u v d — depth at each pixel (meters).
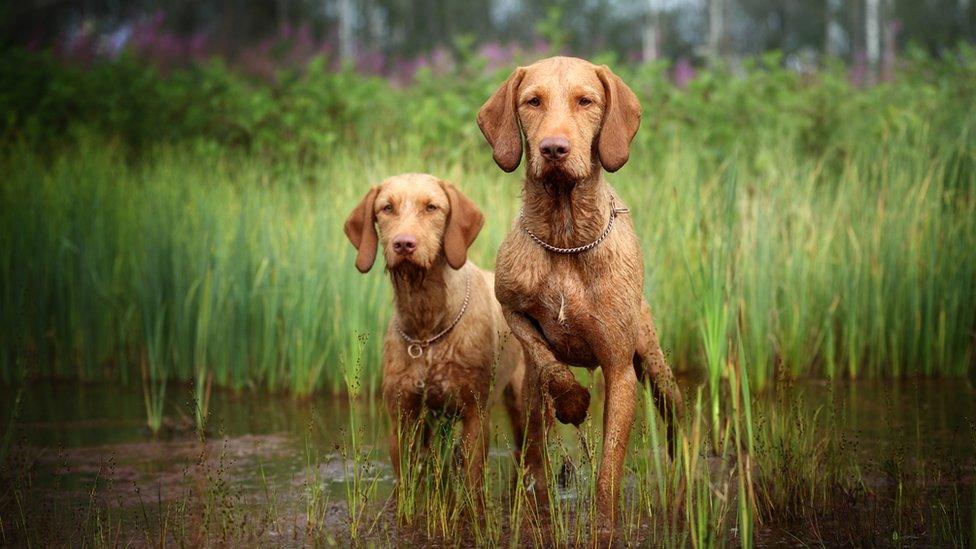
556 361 5.30
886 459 6.20
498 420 8.12
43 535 5.45
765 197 9.56
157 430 7.87
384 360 6.39
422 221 6.09
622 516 5.43
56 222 10.27
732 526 5.36
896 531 5.15
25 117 15.64
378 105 14.61
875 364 9.16
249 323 9.46
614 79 5.39
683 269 9.04
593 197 5.37
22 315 9.66
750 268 8.64
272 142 13.27
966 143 10.12
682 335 9.05
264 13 37.94
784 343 8.88
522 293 5.51
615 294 5.39
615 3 49.03
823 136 13.05
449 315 6.17
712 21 37.06
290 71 15.79
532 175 5.41
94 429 7.93
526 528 5.48
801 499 5.58
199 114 14.38
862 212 9.63
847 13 45.62
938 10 42.12
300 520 5.68
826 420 6.82
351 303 8.81
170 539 5.38
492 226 9.34
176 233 9.77
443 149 11.78
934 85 14.95
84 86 16.19
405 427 6.19
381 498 6.09
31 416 8.39
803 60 15.41
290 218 10.16
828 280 9.30
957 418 7.39
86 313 9.84
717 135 12.60
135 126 14.94
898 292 9.03
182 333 9.55
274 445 7.38
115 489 6.33
